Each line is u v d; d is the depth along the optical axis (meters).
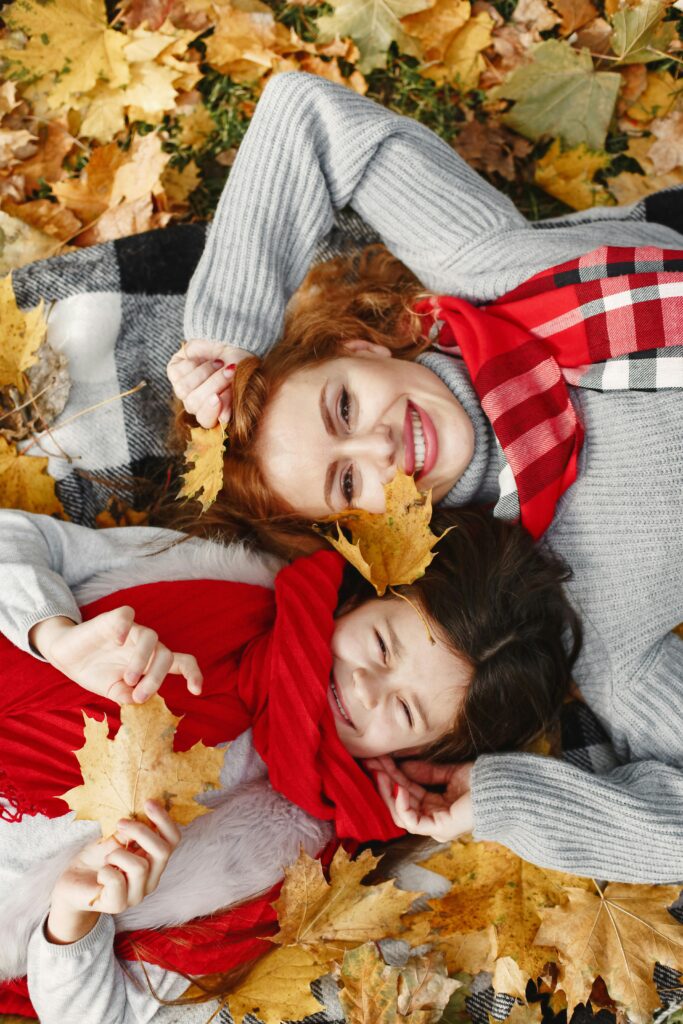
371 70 1.81
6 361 1.54
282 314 1.56
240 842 1.36
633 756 1.58
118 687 1.14
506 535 1.50
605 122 1.79
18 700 1.30
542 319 1.52
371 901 1.42
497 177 1.88
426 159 1.57
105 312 1.63
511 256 1.55
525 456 1.47
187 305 1.53
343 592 1.54
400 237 1.62
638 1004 1.44
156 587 1.42
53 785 1.29
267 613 1.48
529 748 1.60
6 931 1.30
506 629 1.45
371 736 1.39
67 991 1.27
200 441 1.45
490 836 1.44
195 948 1.36
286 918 1.37
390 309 1.69
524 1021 1.48
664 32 1.71
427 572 1.45
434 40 1.79
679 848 1.41
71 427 1.61
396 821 1.44
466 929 1.49
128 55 1.72
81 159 1.79
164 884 1.33
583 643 1.59
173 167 1.81
